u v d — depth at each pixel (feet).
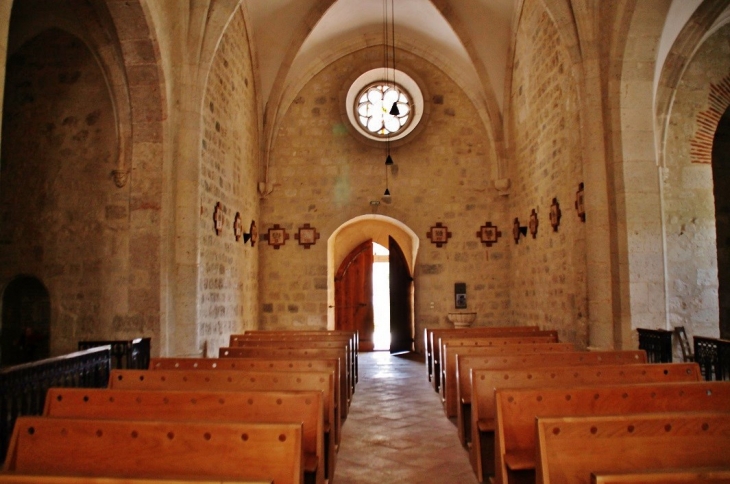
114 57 26.02
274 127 45.06
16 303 28.04
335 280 52.11
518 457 12.16
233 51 35.60
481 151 45.85
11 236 26.86
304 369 18.79
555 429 9.14
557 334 31.32
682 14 24.53
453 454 17.93
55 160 27.07
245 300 39.24
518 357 19.22
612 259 25.67
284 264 44.70
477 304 44.83
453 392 22.95
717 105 26.55
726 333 35.17
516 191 42.75
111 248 26.35
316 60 45.70
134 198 26.09
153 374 16.02
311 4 40.65
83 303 26.25
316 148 45.52
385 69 46.50
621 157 25.58
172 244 26.50
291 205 45.09
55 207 26.84
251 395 12.50
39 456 9.44
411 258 49.60
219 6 27.84
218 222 31.65
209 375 15.87
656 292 25.17
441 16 41.88
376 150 45.68
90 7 25.40
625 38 25.21
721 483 7.25
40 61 27.53
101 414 12.41
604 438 9.18
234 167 35.94
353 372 29.73
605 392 12.94
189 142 27.07
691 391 13.19
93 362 19.42
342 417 22.40
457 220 45.39
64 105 27.27
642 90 25.73
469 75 45.29
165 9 26.17
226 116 33.86
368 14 43.78
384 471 16.40
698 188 26.32
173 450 9.16
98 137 26.99
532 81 37.29
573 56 27.12
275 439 9.01
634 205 25.46
